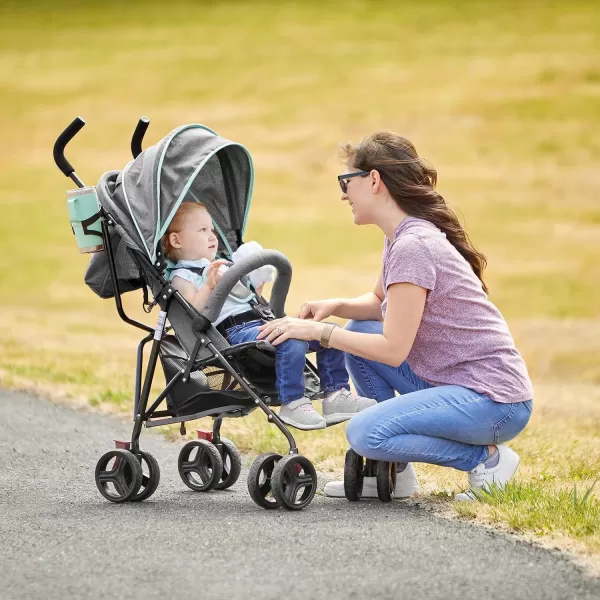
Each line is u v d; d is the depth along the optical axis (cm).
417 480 1557
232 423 2105
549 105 12462
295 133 12188
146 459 1464
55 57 15925
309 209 9969
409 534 1256
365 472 1467
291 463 1366
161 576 1103
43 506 1430
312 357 3462
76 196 1435
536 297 6988
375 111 12662
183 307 1419
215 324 1470
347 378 1452
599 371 4575
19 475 1656
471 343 1382
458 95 12988
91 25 17912
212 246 1499
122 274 1485
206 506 1430
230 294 1483
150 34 17088
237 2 18962
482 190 10331
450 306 1373
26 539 1248
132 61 15538
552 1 16750
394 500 1459
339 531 1270
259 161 11362
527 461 1805
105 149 11931
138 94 13950
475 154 11319
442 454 1394
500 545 1214
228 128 12456
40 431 2028
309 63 14900
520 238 8856
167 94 13912
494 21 16012
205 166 1583
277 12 18012
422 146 11625
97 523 1321
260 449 1859
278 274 1430
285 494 1372
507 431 1395
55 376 2672
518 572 1119
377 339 1359
